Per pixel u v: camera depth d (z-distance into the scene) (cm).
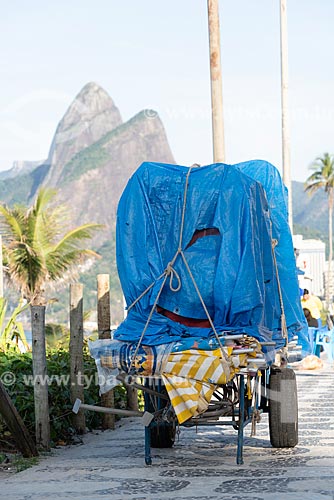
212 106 1864
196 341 902
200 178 967
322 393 1697
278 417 1045
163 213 971
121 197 995
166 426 1055
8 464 993
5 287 2833
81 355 1206
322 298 8375
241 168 1159
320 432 1183
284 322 1062
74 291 1205
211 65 1864
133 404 1452
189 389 889
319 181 10356
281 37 3312
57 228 2855
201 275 938
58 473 919
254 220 956
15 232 2805
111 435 1252
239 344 903
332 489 786
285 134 3319
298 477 851
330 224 10250
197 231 955
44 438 1090
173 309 941
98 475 898
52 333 2344
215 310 935
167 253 961
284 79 3319
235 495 770
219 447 1076
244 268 929
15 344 1420
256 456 997
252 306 926
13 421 1013
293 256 1127
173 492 793
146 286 953
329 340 2398
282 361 1055
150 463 955
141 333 926
